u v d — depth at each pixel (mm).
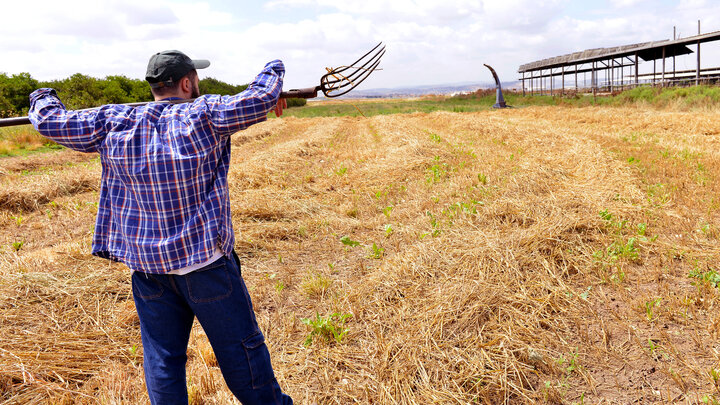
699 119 13133
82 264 4199
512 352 2658
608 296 3299
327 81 2033
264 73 1756
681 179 6270
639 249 4039
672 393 2322
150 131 1577
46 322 3248
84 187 8094
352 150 11633
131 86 30188
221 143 1688
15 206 6906
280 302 3543
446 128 16688
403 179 7613
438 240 4309
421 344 2791
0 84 23594
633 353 2652
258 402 1807
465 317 3004
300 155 11094
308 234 5113
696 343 2682
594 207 4996
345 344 2904
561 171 6941
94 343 2990
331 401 2428
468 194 6086
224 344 1704
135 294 1704
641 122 14133
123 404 2396
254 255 4586
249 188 7309
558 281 3461
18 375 2613
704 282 3297
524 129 12328
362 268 4051
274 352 2855
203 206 1604
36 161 11633
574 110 22188
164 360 1681
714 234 4258
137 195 1563
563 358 2635
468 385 2469
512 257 3750
